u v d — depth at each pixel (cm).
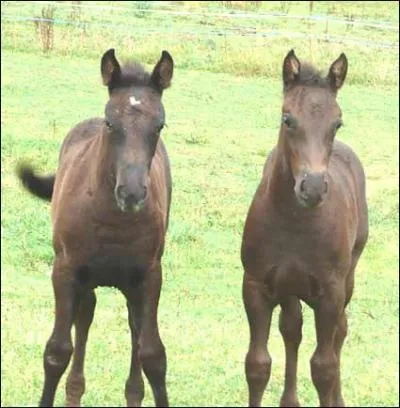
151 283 812
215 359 1022
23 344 1022
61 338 805
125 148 745
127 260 797
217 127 2045
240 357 1032
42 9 2555
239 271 1305
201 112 2141
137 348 880
